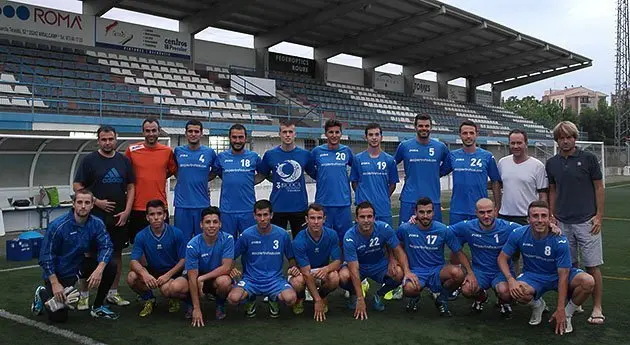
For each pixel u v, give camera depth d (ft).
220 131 52.06
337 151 18.67
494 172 17.83
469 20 72.54
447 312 15.42
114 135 16.75
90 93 50.39
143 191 17.44
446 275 15.16
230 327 14.34
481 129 93.86
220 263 15.24
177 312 15.84
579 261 15.70
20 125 39.19
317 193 18.66
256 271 15.62
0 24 50.19
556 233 14.01
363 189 18.61
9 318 15.05
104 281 15.26
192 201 17.93
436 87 102.06
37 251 24.06
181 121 50.01
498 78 105.60
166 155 17.90
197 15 62.44
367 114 78.33
